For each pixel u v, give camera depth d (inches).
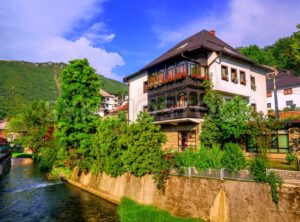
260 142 765.3
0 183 1198.9
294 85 1729.8
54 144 1651.1
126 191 836.0
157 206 714.8
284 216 473.4
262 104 1242.0
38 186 1126.4
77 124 1160.2
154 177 732.0
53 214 753.0
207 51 1042.7
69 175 1250.0
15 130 2541.8
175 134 1081.4
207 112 987.3
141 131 794.2
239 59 1115.3
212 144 847.1
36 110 2397.9
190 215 626.5
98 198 919.7
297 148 814.5
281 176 520.7
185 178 660.7
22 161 2155.5
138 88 1362.0
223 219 560.4
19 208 812.6
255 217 511.5
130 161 784.9
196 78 983.0
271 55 2347.4
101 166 981.8
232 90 1082.7
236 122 810.8
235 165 579.2
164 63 1107.9
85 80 1205.7
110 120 1003.9
